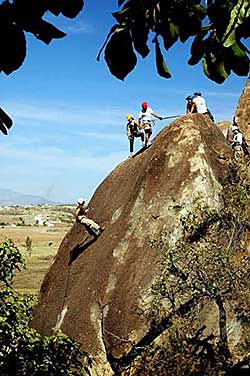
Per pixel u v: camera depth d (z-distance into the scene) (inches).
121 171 849.5
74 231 831.1
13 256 309.3
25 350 272.2
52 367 275.0
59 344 283.1
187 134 734.5
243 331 612.1
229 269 587.5
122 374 627.8
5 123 100.1
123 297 661.3
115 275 684.7
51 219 5684.1
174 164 721.6
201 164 706.8
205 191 689.6
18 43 87.2
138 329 636.7
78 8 86.7
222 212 648.4
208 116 786.2
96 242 773.9
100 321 672.4
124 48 95.6
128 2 96.7
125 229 717.9
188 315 606.2
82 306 702.5
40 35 87.7
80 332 683.4
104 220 791.1
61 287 777.6
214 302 632.4
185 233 647.1
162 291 610.9
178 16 96.3
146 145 845.8
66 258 810.2
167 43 97.3
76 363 286.8
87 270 743.7
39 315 781.9
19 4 85.4
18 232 4067.4
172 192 700.0
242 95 1023.0
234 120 1013.8
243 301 588.7
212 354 600.7
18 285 1396.4
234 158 729.0
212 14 93.6
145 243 687.1
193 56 96.9
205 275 589.6
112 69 96.7
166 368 577.9
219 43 95.1
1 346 273.9
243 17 89.7
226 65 94.4
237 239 647.1
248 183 657.6
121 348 641.6
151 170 732.7
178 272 597.6
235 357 603.8
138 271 668.1
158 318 622.5
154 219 697.6
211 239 631.2
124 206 750.5
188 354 576.7
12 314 284.0
